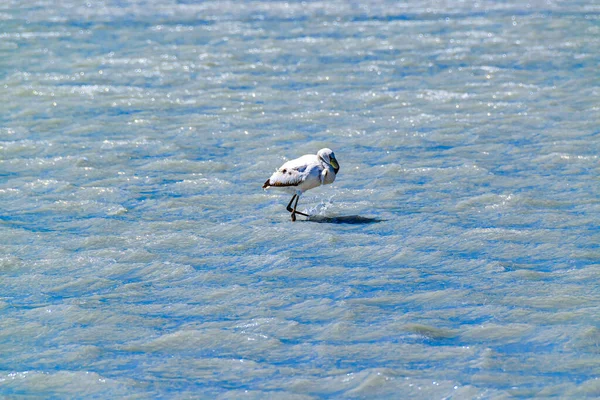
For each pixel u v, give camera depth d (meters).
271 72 31.22
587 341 11.17
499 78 29.44
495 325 11.72
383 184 18.69
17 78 30.30
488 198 17.41
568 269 13.70
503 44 35.91
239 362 10.97
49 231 16.12
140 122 24.50
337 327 11.78
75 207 17.50
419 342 11.29
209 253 14.90
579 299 12.50
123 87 28.92
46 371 10.84
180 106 26.44
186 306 12.73
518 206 16.91
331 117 24.67
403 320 11.97
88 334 11.87
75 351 11.36
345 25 42.16
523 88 27.73
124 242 15.45
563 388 10.02
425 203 17.38
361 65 32.16
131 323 12.17
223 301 12.88
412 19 44.06
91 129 23.78
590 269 13.60
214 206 17.52
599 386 10.04
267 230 15.87
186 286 13.48
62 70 31.83
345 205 17.41
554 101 25.80
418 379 10.31
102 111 25.88
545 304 12.38
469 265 14.01
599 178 18.62
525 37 37.47
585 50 34.03
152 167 20.31
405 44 36.34
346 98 27.00
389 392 10.11
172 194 18.36
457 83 28.84
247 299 12.91
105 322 12.23
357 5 50.03
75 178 19.55
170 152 21.53
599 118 23.66
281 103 26.52
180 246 15.24
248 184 18.95
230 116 24.97
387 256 14.55
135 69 31.94
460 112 25.02
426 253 14.59
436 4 50.19
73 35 39.59
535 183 18.47
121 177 19.58
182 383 10.48
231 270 14.12
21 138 22.98
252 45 36.59
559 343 11.17
